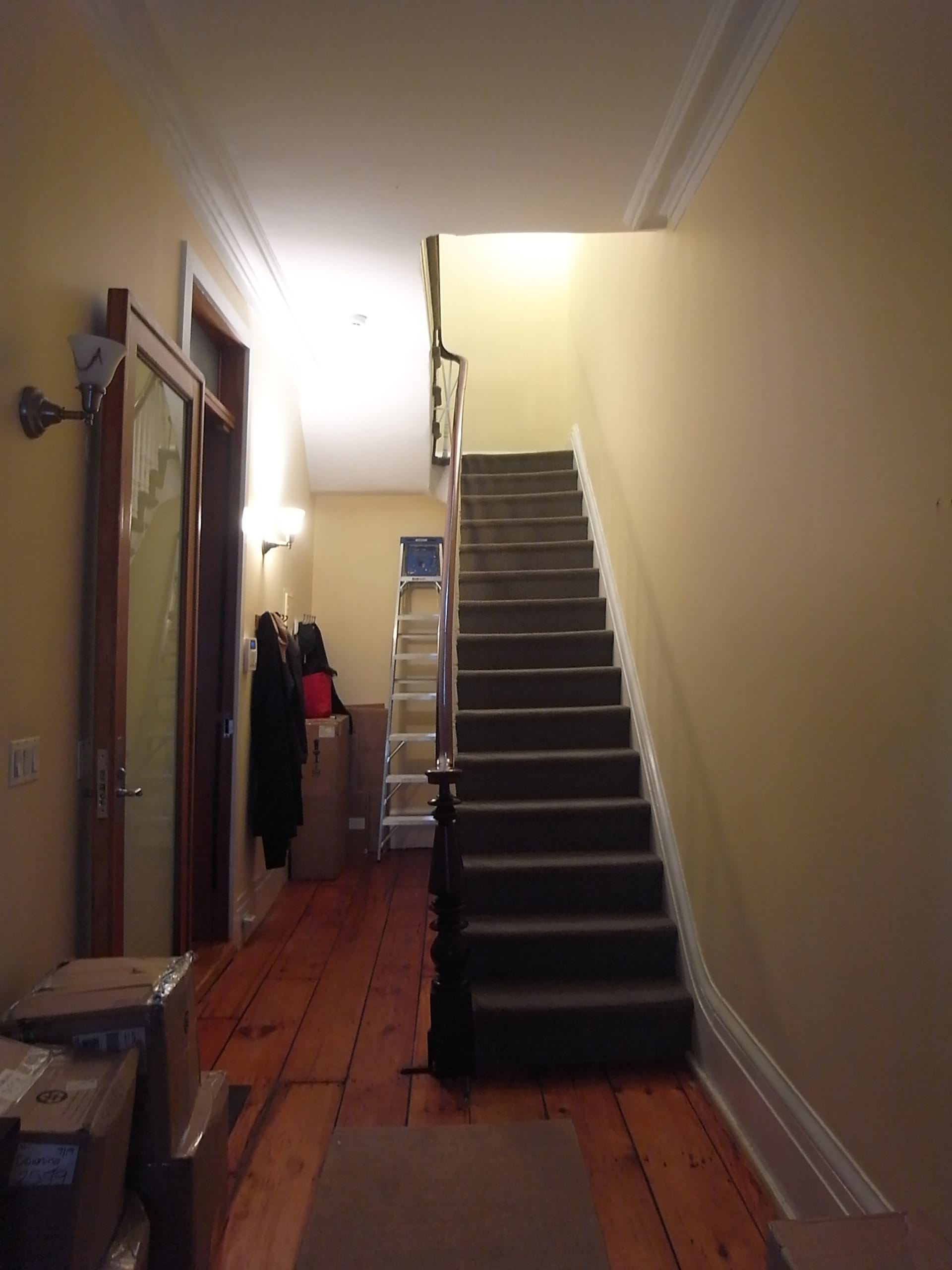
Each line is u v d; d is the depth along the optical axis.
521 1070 2.56
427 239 3.60
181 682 2.68
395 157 2.64
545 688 3.84
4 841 1.68
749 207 2.20
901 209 1.46
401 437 5.16
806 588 1.85
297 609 5.05
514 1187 1.97
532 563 4.69
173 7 2.01
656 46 2.15
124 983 1.62
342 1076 2.51
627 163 2.68
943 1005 1.33
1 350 1.66
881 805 1.52
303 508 5.17
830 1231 1.27
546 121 2.46
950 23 1.31
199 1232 1.58
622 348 3.98
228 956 3.46
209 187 2.78
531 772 3.38
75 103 1.97
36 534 1.80
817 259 1.79
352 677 5.62
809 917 1.83
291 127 2.48
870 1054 1.57
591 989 2.69
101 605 2.02
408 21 2.05
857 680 1.62
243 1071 2.54
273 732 3.95
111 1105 1.35
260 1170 2.05
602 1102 2.37
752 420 2.19
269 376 4.10
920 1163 1.40
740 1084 2.19
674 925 2.81
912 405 1.42
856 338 1.62
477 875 2.95
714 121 2.39
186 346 2.75
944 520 1.33
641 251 3.55
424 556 5.58
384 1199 1.93
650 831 3.20
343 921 4.00
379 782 5.32
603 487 4.50
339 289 3.64
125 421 2.08
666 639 3.11
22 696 1.75
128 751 2.27
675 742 2.97
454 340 6.16
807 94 1.84
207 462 3.64
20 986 1.74
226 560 3.65
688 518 2.82
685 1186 1.99
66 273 1.93
